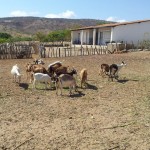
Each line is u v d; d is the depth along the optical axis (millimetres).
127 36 40219
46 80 13414
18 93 12859
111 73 15883
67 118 9703
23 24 184625
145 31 40812
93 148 7488
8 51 27250
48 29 178750
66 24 191250
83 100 11898
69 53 33312
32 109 10648
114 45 33719
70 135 8273
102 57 27406
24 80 15531
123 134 8391
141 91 13461
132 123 9242
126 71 18922
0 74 17516
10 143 7738
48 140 7934
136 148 7523
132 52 31828
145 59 25312
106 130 8672
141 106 11086
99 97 12391
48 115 9992
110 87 14250
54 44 48438
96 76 16906
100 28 43844
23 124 9109
